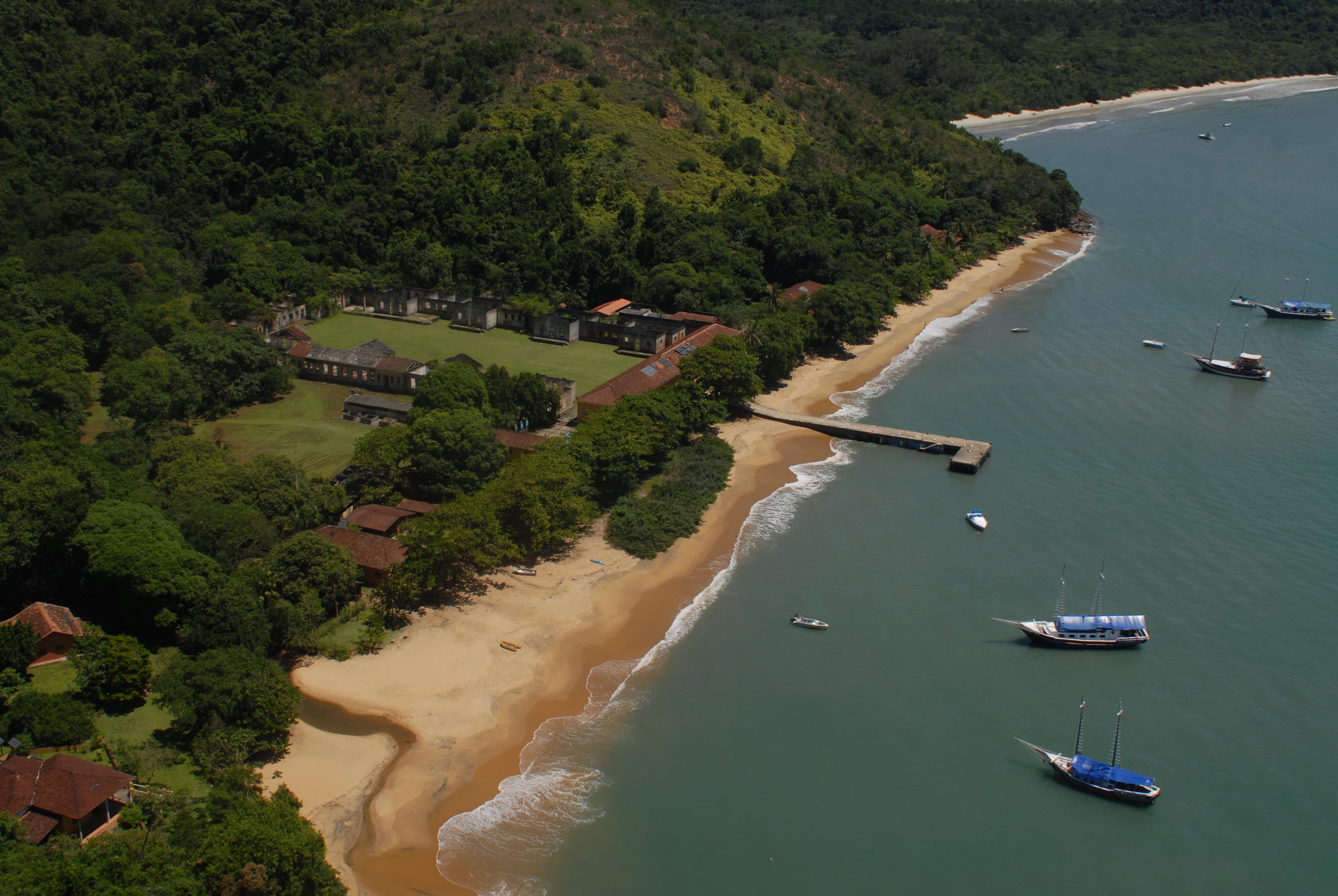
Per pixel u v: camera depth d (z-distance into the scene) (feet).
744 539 442.09
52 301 590.96
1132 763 313.94
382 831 286.05
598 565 417.49
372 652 357.41
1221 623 382.63
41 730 292.81
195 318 627.46
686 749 318.86
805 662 360.28
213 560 360.89
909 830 289.94
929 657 363.76
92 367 600.39
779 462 517.96
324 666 349.61
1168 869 278.05
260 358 575.79
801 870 276.00
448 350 652.89
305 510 416.05
